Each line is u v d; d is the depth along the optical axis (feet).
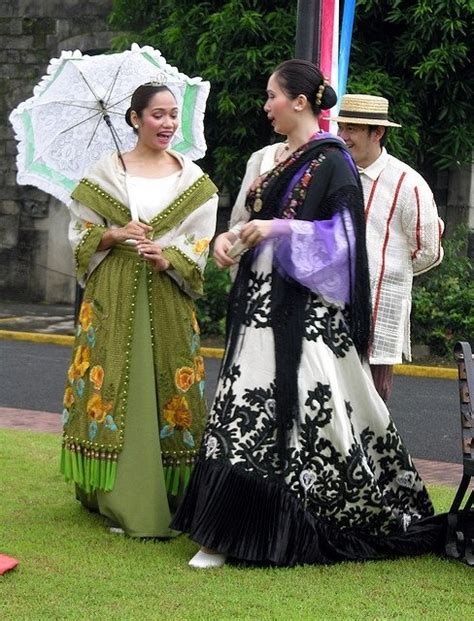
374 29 44.91
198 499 15.74
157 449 17.42
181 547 16.84
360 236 15.88
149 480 17.30
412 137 43.70
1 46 58.65
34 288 59.31
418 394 36.52
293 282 15.85
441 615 14.16
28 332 48.57
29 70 58.34
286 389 15.64
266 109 16.46
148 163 18.22
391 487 16.83
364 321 16.02
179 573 15.53
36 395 33.24
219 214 50.21
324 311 15.98
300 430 15.67
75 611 13.93
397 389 37.52
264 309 15.87
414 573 15.90
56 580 15.12
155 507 17.24
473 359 16.97
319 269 15.65
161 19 48.49
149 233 17.67
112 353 17.47
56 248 58.75
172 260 17.54
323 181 15.97
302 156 16.12
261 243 15.99
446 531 16.88
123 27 50.88
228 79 44.47
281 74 16.26
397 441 16.66
